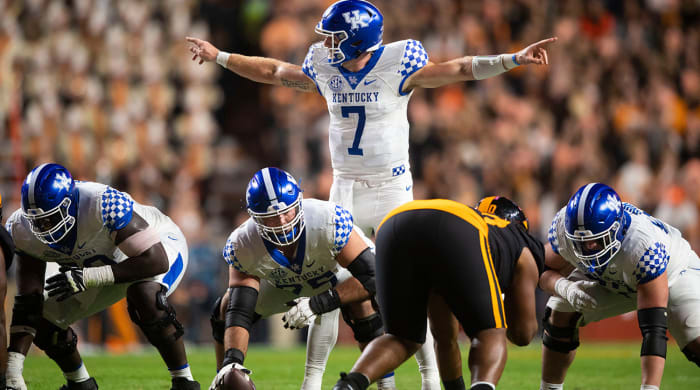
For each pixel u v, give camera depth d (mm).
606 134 51875
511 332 15688
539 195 47906
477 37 54375
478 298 14078
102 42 50438
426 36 53219
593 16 56625
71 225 17047
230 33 55500
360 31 18422
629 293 17516
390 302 14375
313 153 48375
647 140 51094
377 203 19484
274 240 16078
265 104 53750
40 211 16453
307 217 16406
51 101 47938
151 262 17344
